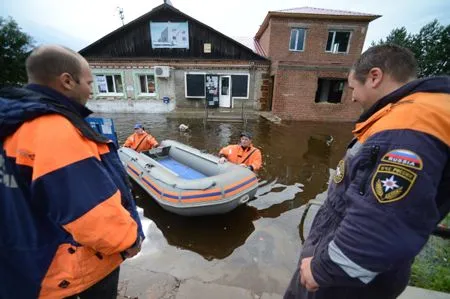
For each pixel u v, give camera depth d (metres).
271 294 1.91
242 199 3.05
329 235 0.89
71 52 0.89
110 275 1.07
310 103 10.09
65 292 0.88
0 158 0.75
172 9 10.43
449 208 0.70
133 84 11.42
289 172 4.81
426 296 1.54
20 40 14.59
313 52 10.66
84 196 0.76
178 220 3.18
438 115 0.61
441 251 2.23
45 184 0.72
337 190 0.91
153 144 5.08
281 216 3.28
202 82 11.33
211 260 2.49
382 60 0.78
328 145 6.59
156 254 2.57
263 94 11.44
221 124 9.08
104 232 0.80
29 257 0.80
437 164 0.59
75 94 0.91
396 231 0.59
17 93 0.79
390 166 0.62
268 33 10.93
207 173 3.83
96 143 0.91
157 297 1.74
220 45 11.02
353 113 10.09
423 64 22.02
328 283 0.74
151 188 3.33
